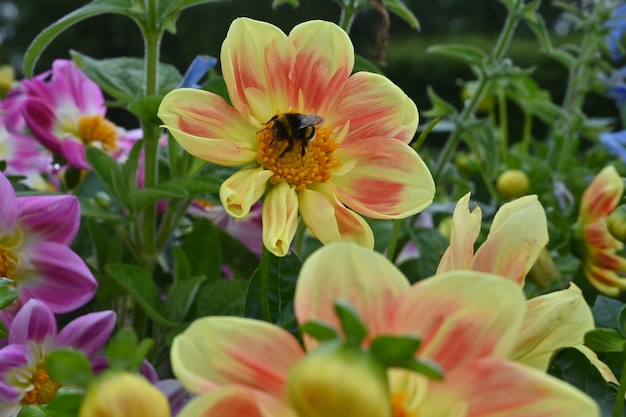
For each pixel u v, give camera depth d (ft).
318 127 1.36
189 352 1.01
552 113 2.55
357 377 0.89
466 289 1.00
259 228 1.82
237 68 1.33
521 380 0.98
